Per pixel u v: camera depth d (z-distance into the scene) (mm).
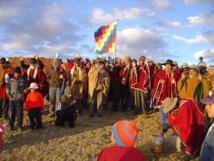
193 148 6285
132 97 12086
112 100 12734
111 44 13461
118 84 12312
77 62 11672
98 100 11211
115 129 3219
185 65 10133
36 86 9125
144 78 11430
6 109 10555
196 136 6285
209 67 7887
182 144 6836
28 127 9422
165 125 6953
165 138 7195
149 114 11789
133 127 3182
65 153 6938
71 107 9422
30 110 9016
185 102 6324
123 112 12195
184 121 6211
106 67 12914
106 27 13695
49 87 10883
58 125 9586
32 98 9023
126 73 12211
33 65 11242
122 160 3094
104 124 10016
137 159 3133
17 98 8898
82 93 11375
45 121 10258
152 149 6938
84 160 6520
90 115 11141
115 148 3166
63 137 8273
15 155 6809
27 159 6559
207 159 3789
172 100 6359
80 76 11617
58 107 9492
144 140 7910
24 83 9125
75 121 10414
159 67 13188
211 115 3959
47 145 7566
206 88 7434
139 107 11664
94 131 8969
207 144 3812
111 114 11797
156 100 10164
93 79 11094
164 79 10133
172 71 10227
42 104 9188
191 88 7238
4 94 10406
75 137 8219
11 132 8789
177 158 6391
